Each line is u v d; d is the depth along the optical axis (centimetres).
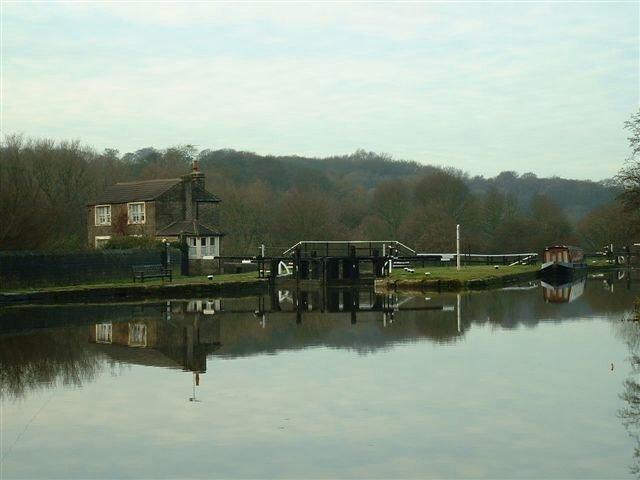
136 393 1961
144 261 5484
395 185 10519
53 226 5406
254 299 4803
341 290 5606
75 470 1398
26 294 4388
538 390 1928
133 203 7219
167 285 4919
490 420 1670
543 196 10494
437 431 1598
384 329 3122
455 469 1380
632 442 1511
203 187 7325
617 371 2147
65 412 1778
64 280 4866
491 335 2877
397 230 9881
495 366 2244
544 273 6531
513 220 9538
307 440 1552
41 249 5062
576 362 2291
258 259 6009
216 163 12744
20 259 4628
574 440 1527
